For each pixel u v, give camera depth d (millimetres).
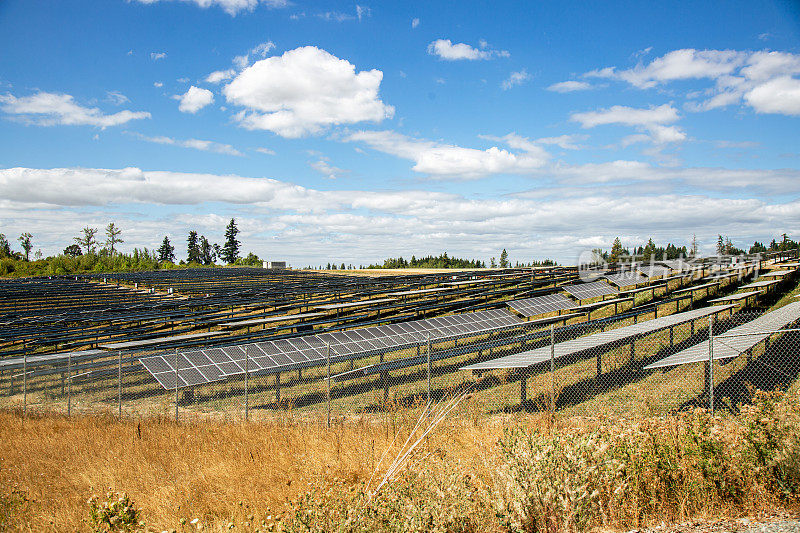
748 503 6375
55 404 18891
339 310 37875
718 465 6738
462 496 6062
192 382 16500
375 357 24625
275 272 76000
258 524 7098
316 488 7012
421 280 49469
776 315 20047
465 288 43781
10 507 8070
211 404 18188
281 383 20953
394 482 6488
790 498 6336
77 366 19984
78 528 7484
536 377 19344
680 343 21656
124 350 24094
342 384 20188
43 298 44531
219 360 18234
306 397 18562
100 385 22016
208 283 56625
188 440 11844
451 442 9906
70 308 37812
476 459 8578
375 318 34469
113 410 17766
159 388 20891
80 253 121812
